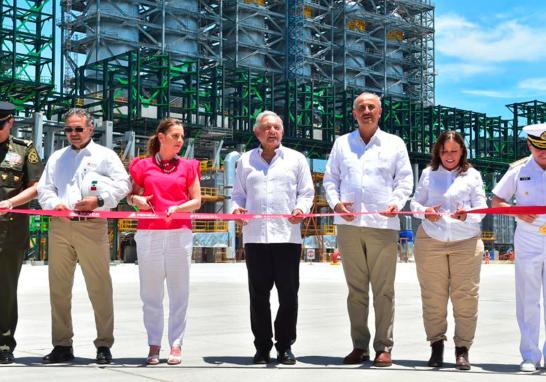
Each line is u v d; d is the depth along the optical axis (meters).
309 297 16.31
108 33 73.44
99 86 72.19
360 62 91.00
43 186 7.32
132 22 74.38
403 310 13.20
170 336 7.32
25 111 56.84
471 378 6.46
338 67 89.94
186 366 7.05
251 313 7.41
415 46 96.06
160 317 7.33
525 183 7.29
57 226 7.24
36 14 54.19
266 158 7.59
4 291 7.21
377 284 7.28
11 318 7.28
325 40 88.25
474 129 83.56
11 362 7.26
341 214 7.23
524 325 7.11
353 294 7.42
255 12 81.88
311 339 9.22
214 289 19.08
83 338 9.19
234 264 48.06
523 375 6.66
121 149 58.47
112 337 7.35
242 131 64.75
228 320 11.48
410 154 75.75
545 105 87.38
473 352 8.23
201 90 71.06
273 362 7.34
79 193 7.23
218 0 78.88
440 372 6.79
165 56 58.41
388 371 6.81
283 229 7.31
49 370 6.78
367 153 7.46
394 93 94.44
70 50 74.88
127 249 53.53
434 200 7.45
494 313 12.80
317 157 71.00
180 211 7.21
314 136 80.94
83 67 61.16
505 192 7.51
